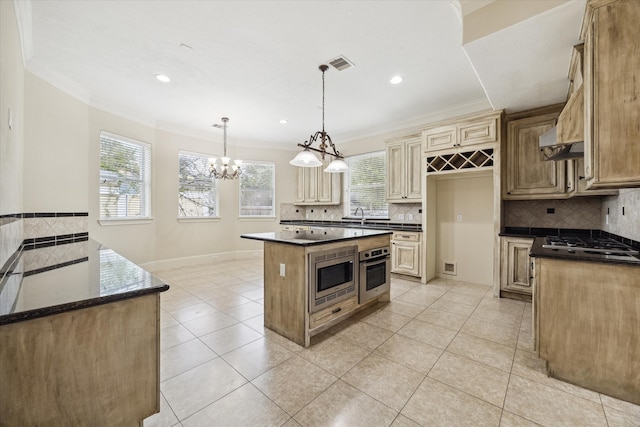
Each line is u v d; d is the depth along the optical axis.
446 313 2.92
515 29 1.86
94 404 0.97
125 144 4.23
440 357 2.06
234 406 1.54
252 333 2.47
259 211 6.26
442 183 4.36
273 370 1.89
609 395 1.63
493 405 1.55
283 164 6.46
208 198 5.61
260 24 2.22
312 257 2.28
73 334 0.93
